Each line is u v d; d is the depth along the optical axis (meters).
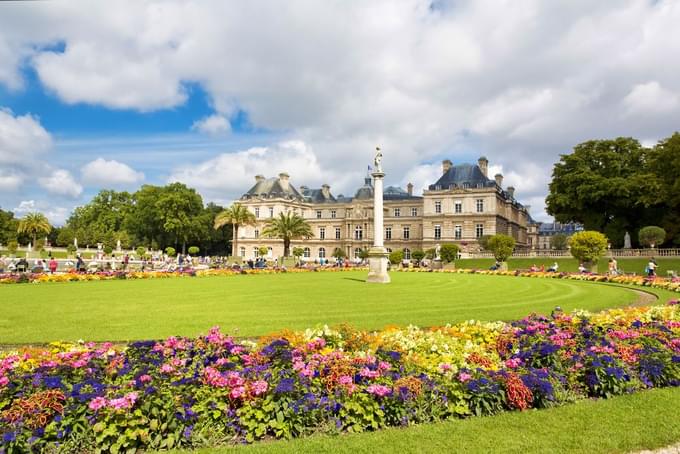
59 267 56.56
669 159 63.66
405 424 7.77
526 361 10.05
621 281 37.88
